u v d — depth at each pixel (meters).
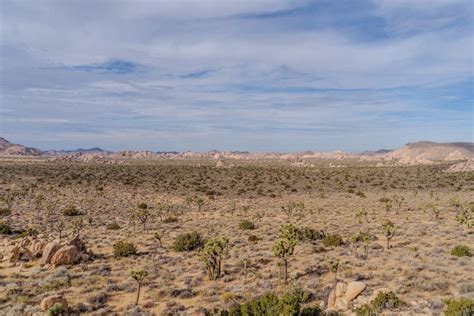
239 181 132.62
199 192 104.25
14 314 21.78
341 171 177.88
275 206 80.62
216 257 33.91
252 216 66.88
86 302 24.95
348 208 75.00
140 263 35.69
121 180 126.69
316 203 84.44
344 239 44.09
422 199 86.56
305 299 23.03
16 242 40.38
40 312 21.55
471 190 102.75
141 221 59.41
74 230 50.56
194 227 56.22
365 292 22.69
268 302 19.06
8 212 64.06
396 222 55.50
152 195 97.31
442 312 18.50
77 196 89.94
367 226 52.72
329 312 19.73
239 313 19.42
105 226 57.28
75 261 35.59
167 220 61.53
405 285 24.67
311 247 39.75
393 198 87.38
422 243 39.69
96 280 29.91
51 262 34.66
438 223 53.09
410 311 19.19
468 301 17.45
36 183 110.19
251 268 32.81
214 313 21.17
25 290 27.19
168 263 35.72
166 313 22.48
